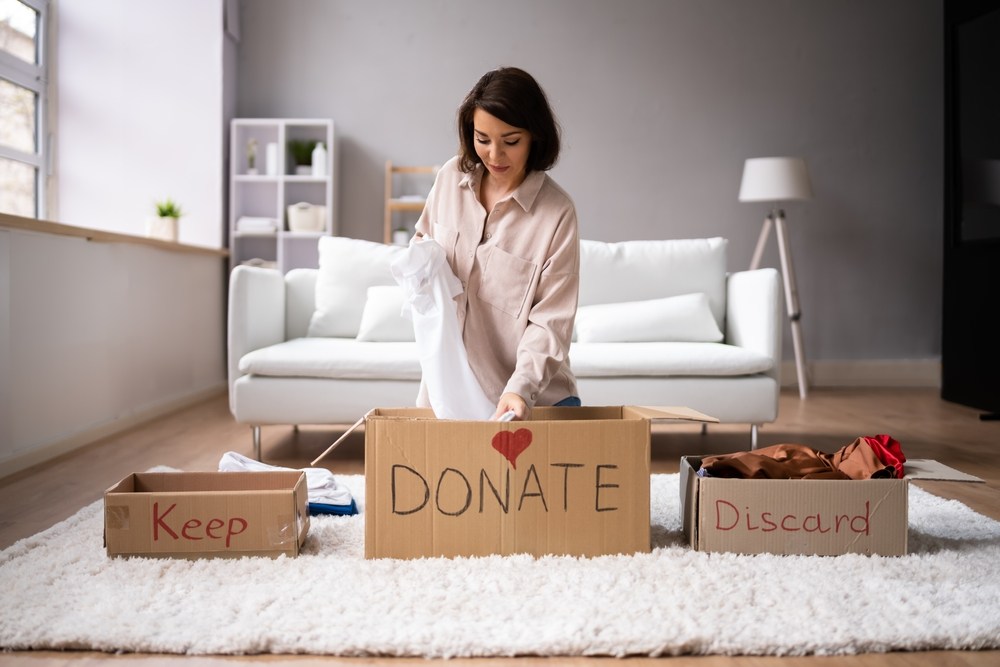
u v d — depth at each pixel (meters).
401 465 1.76
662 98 5.68
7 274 2.79
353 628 1.43
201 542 1.77
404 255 1.89
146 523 1.77
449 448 1.76
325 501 2.21
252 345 3.21
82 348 3.37
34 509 2.34
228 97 5.35
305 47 5.59
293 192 5.58
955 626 1.45
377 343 3.38
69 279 3.25
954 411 4.57
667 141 5.70
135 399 3.93
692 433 3.79
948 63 4.96
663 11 5.66
